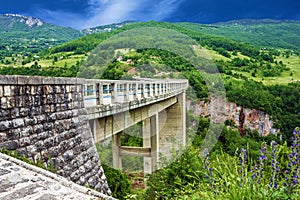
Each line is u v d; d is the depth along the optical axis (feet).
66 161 21.84
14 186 12.79
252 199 11.97
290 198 11.48
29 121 19.02
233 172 14.40
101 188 26.00
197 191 16.74
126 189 41.16
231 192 12.34
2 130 16.98
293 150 12.16
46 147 20.15
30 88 19.31
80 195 13.56
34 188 12.89
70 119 23.53
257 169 12.94
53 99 21.58
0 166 14.55
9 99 17.63
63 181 14.66
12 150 17.42
